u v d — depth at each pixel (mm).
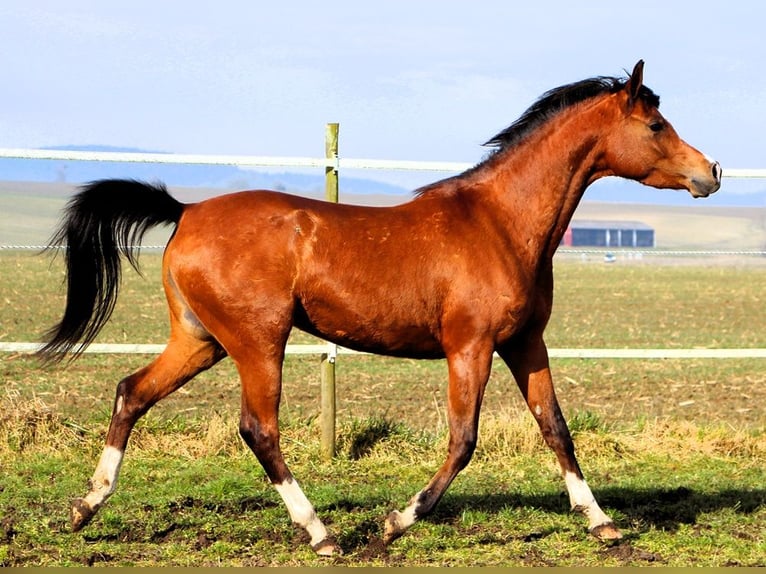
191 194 131750
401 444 11125
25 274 42781
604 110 8328
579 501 8305
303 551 7750
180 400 14273
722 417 13938
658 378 17562
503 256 7918
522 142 8258
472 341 7762
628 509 9250
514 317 7871
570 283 47156
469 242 7871
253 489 9578
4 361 17859
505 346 8422
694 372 18312
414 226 7879
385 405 14406
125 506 8914
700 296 39750
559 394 15820
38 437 10773
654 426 11914
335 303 7750
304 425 11453
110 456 7922
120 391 8008
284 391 15469
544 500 9477
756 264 86125
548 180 8180
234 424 11188
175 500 9102
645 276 54750
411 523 7641
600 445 11305
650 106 8328
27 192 144750
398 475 10367
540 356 8383
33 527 8172
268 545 7906
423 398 15086
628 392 16062
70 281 8086
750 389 16453
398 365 18516
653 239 130750
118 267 8156
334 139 10719
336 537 8047
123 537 8023
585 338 24406
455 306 7762
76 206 8008
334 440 10852
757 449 11414
